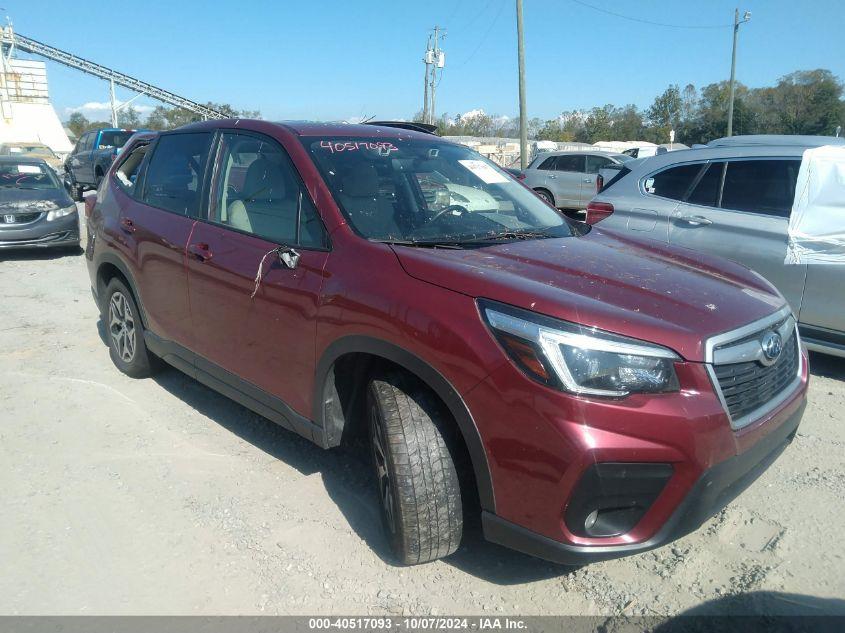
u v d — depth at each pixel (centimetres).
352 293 294
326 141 372
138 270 444
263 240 350
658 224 609
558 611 271
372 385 291
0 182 1038
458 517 277
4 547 309
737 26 4028
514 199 407
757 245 544
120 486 359
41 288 806
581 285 274
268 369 346
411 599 278
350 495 353
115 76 4816
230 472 375
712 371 249
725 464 249
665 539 246
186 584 286
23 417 439
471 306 260
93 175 1864
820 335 518
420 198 360
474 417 253
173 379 505
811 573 289
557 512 240
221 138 409
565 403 235
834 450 398
